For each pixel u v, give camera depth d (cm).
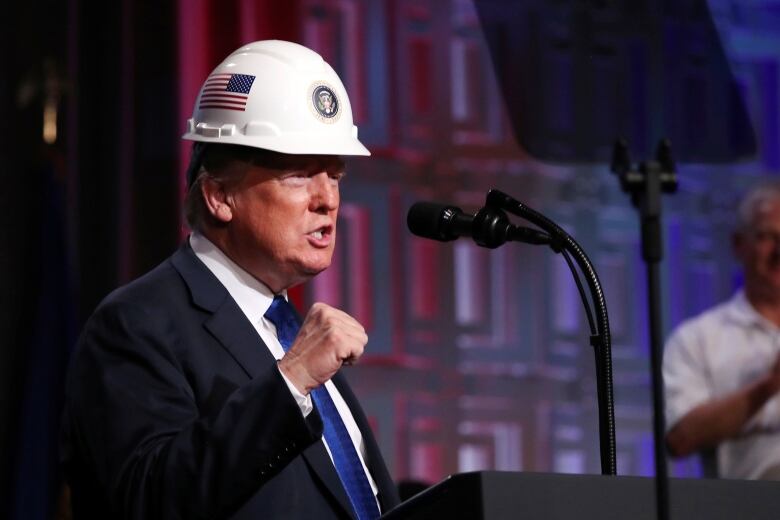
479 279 1555
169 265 747
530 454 1548
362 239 1519
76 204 1418
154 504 634
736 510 539
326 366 639
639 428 1584
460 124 1576
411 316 1527
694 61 1673
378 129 1540
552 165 1606
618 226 1616
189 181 764
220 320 718
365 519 714
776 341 1573
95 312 719
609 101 1639
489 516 505
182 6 1444
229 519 663
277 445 627
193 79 1440
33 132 1417
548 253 1577
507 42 1603
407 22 1561
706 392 1571
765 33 1697
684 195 1641
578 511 518
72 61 1426
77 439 694
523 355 1558
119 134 1425
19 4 1418
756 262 1603
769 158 1673
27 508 1377
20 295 1403
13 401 1395
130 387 679
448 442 1523
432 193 1555
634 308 1603
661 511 514
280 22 1492
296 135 731
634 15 1661
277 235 726
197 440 633
